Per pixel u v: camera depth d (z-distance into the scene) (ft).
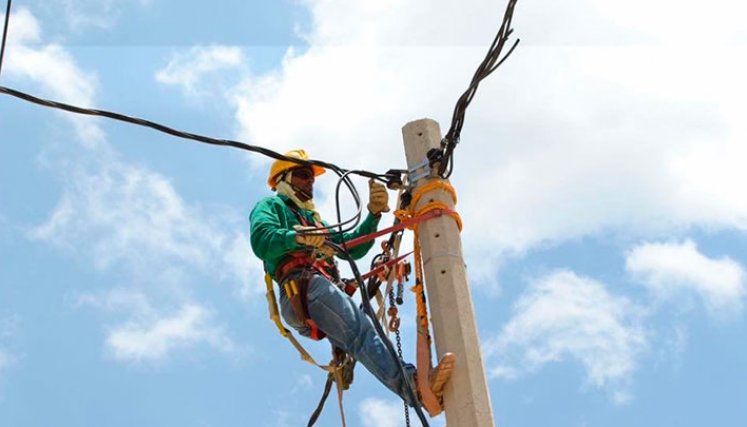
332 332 30.35
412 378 29.48
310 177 33.83
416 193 31.50
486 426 27.66
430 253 30.35
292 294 30.73
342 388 32.04
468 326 29.07
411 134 32.50
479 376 28.37
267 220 31.40
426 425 28.50
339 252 31.45
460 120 31.35
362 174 32.76
